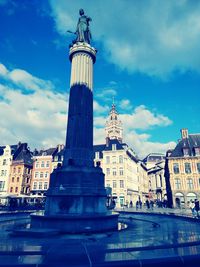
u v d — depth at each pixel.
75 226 9.38
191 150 41.84
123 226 10.77
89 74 14.23
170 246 5.83
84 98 13.55
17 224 11.16
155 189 68.50
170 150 46.25
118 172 46.34
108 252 5.22
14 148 54.94
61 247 5.75
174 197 39.88
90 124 13.44
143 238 7.09
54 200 11.00
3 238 7.31
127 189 46.09
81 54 14.34
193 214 18.53
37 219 10.15
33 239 7.12
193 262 4.77
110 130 98.12
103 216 9.85
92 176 11.59
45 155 52.34
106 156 48.09
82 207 10.57
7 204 34.09
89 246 5.85
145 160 86.56
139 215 17.62
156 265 4.55
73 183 11.09
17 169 49.19
